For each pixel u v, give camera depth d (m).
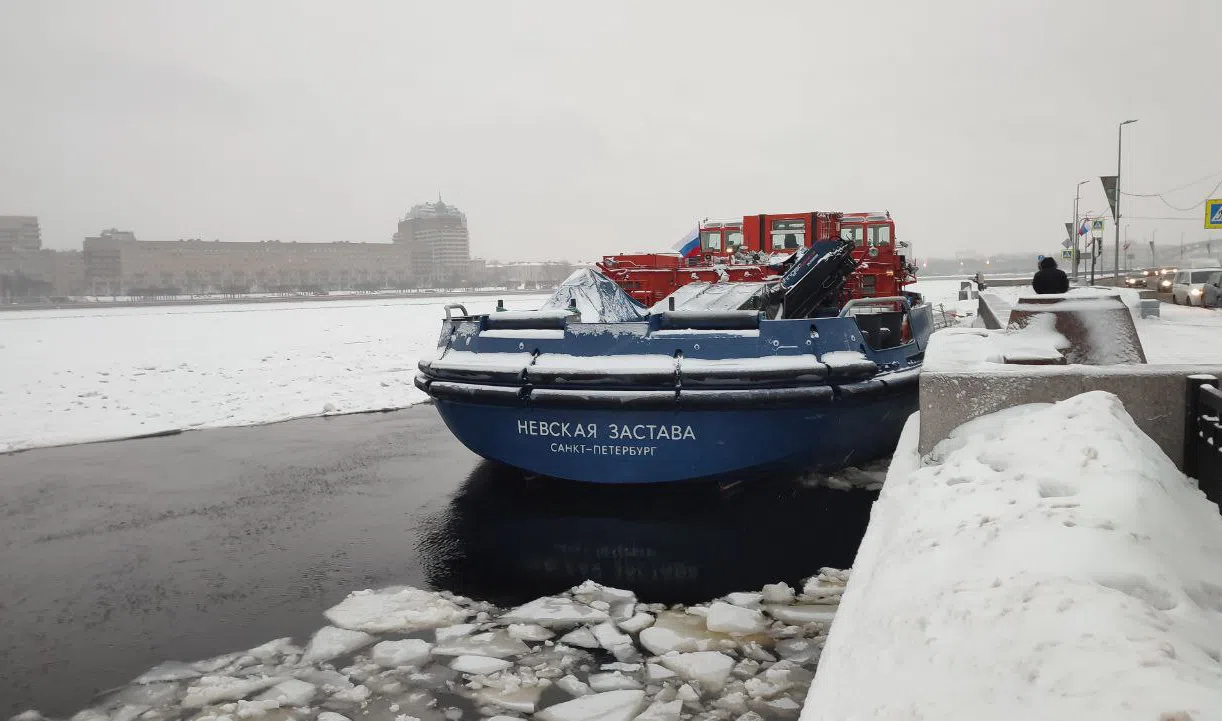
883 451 8.87
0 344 30.58
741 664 4.51
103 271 196.88
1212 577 2.78
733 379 6.97
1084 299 6.24
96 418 13.62
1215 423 4.24
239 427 12.88
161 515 7.89
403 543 6.87
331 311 60.94
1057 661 2.08
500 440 7.80
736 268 10.93
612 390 7.16
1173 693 1.79
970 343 6.45
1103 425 3.96
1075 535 2.87
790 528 6.94
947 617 2.57
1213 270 28.23
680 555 6.38
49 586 6.02
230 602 5.67
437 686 4.39
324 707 4.19
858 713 2.26
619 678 4.41
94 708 4.24
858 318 8.41
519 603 5.57
